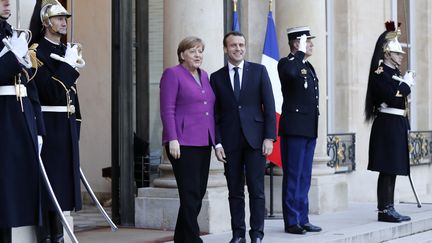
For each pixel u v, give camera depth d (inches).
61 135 373.4
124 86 532.4
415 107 864.9
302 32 498.3
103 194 668.7
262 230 433.7
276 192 610.5
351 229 521.0
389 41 555.2
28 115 339.9
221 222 504.7
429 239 542.3
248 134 429.1
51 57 373.1
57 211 340.8
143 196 520.1
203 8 517.0
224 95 432.8
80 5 676.1
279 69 495.5
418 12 863.7
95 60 674.2
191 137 410.6
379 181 568.1
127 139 531.8
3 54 332.5
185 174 410.3
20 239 364.2
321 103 623.8
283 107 496.1
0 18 338.3
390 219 562.9
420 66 864.9
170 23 519.5
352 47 730.8
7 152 333.7
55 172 371.2
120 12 531.8
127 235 483.2
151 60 550.6
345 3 727.7
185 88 412.8
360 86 739.4
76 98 386.9
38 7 377.4
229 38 436.1
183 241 414.3
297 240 466.6
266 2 635.5
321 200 610.9
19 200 332.8
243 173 437.7
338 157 699.4
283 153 498.6
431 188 856.3
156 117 547.2
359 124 735.1
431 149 858.1
